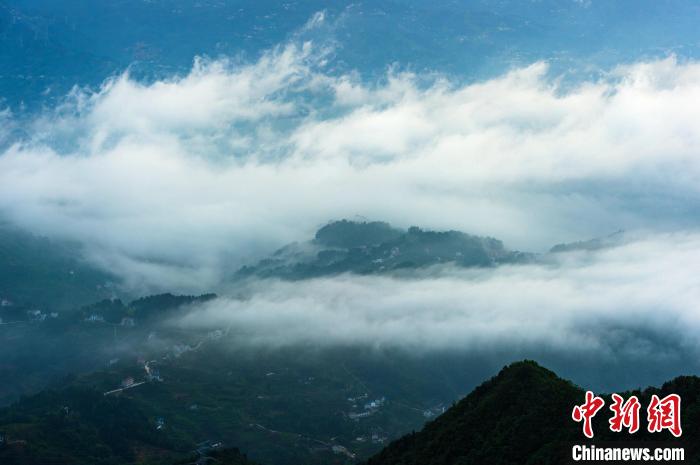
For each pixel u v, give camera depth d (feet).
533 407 646.33
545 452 589.73
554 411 631.15
